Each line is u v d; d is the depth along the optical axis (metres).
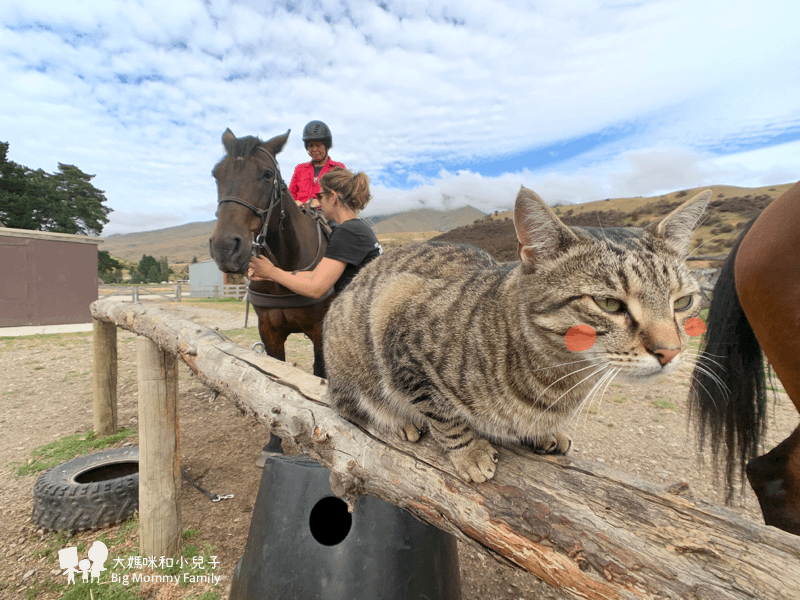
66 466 3.47
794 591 0.90
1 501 3.39
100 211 50.16
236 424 4.89
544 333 1.54
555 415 1.61
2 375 6.94
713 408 1.98
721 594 0.94
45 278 13.00
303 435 1.89
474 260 2.13
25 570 2.69
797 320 1.53
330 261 2.97
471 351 1.58
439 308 1.69
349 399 1.98
